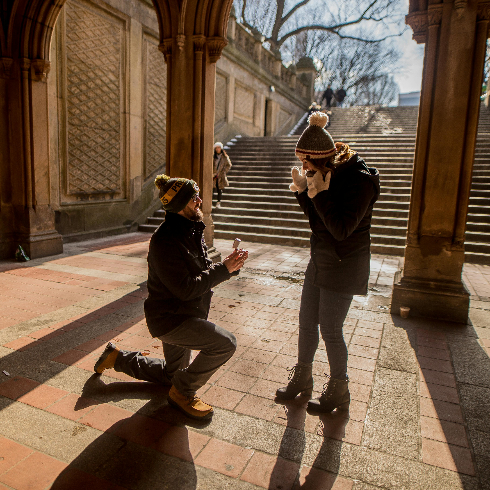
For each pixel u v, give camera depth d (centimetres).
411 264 435
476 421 246
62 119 778
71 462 203
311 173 220
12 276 555
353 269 225
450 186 414
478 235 770
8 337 352
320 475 198
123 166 966
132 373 274
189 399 244
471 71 396
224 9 567
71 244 807
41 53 647
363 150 1206
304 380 262
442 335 381
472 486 193
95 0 817
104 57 862
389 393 276
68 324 384
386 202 920
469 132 403
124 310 426
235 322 404
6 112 651
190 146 596
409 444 223
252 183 1114
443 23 397
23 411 245
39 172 674
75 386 274
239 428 234
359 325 404
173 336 221
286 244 866
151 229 1005
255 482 193
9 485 186
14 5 614
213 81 605
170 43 583
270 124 1880
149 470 199
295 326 397
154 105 1059
